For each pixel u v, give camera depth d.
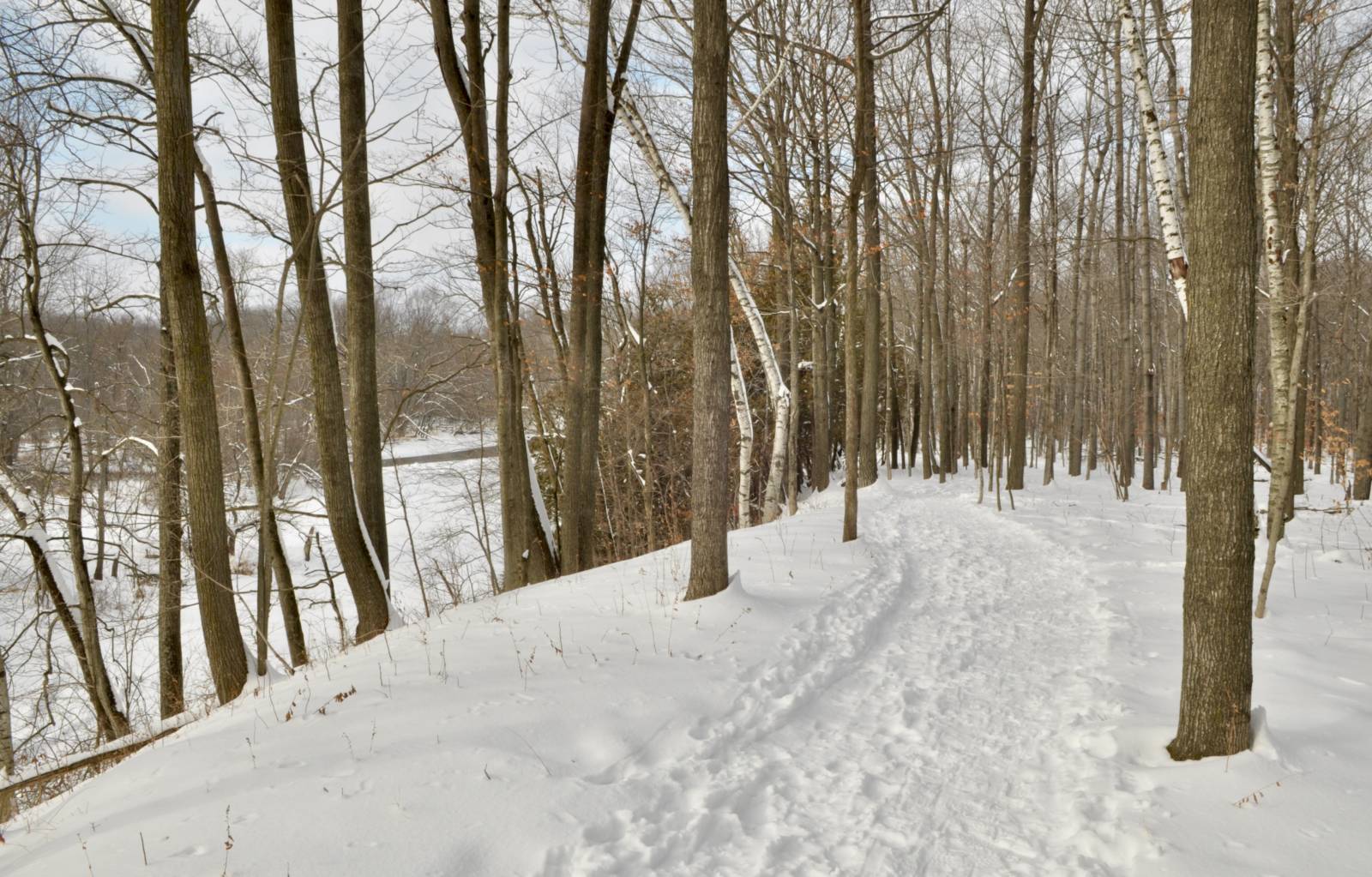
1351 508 15.20
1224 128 4.63
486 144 12.33
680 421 26.89
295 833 4.13
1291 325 10.58
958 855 4.35
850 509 13.30
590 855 4.12
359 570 10.34
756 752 5.66
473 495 25.31
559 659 6.80
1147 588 10.08
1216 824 4.21
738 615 8.12
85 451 14.40
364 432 10.98
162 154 7.89
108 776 5.30
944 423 28.47
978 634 8.66
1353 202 15.57
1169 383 28.09
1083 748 5.52
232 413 17.39
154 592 18.31
